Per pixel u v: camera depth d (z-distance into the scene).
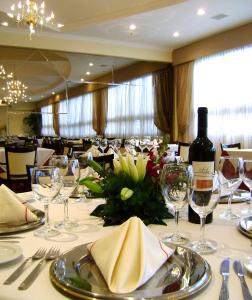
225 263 0.73
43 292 0.61
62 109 8.49
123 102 9.01
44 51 7.37
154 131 8.88
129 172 1.07
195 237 0.95
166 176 0.92
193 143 1.06
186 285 0.62
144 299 0.56
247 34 6.45
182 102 8.19
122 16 6.00
